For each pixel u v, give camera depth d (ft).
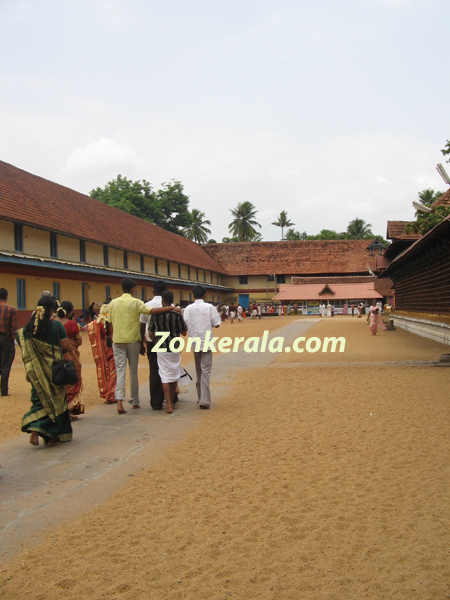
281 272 204.03
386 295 184.85
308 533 12.15
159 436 20.84
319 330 89.40
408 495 14.26
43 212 91.86
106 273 99.09
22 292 79.36
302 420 23.16
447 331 56.34
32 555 11.24
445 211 61.36
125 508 13.69
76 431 21.85
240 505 13.82
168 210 216.74
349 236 289.12
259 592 9.84
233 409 25.89
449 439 19.51
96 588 9.99
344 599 9.58
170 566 10.77
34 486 15.31
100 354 28.14
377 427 21.57
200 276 180.24
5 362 31.91
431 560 10.83
